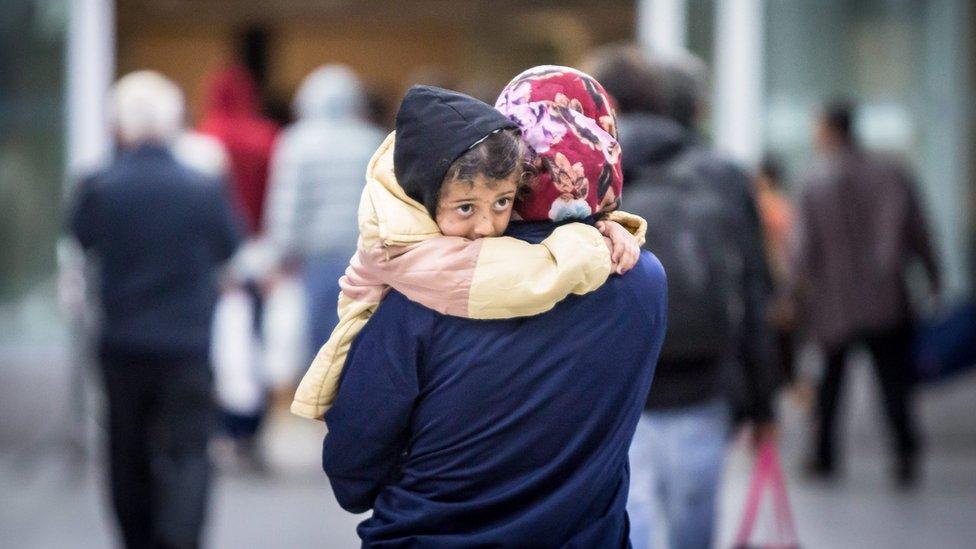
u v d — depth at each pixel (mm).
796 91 24281
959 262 24500
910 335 21547
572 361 6465
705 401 11094
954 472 22375
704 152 11484
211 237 15000
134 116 14844
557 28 31719
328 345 6629
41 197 23109
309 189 20891
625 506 6957
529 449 6480
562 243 6324
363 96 23562
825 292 21641
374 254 6383
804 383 23484
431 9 37438
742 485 20609
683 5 24047
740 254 11344
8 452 22562
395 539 6590
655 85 11562
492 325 6398
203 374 14906
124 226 14617
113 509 15094
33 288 23031
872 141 24562
